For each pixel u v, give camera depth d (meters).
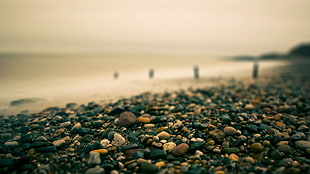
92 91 1.83
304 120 1.04
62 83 2.42
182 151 0.84
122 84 2.30
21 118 1.13
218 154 0.84
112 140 0.90
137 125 1.01
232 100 1.37
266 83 2.15
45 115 1.17
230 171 0.77
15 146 0.87
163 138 0.91
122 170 0.78
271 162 0.80
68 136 0.93
